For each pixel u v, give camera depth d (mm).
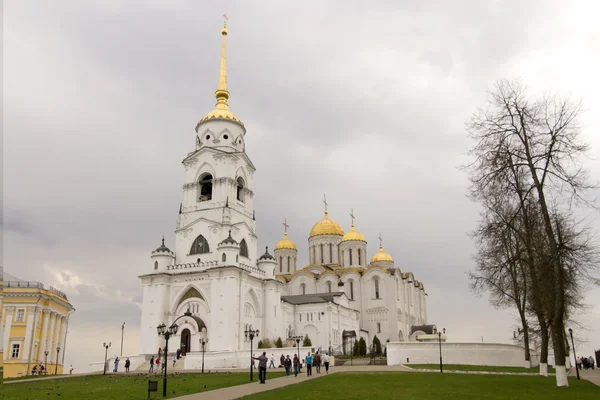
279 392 31266
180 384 40656
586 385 36594
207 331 79688
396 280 116812
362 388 32750
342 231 130750
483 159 39438
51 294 85000
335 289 116188
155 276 84188
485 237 42906
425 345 68188
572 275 37219
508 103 39438
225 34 103438
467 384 35531
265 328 87500
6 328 77250
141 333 82250
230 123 94750
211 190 92875
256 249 94062
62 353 94812
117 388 38406
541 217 39156
